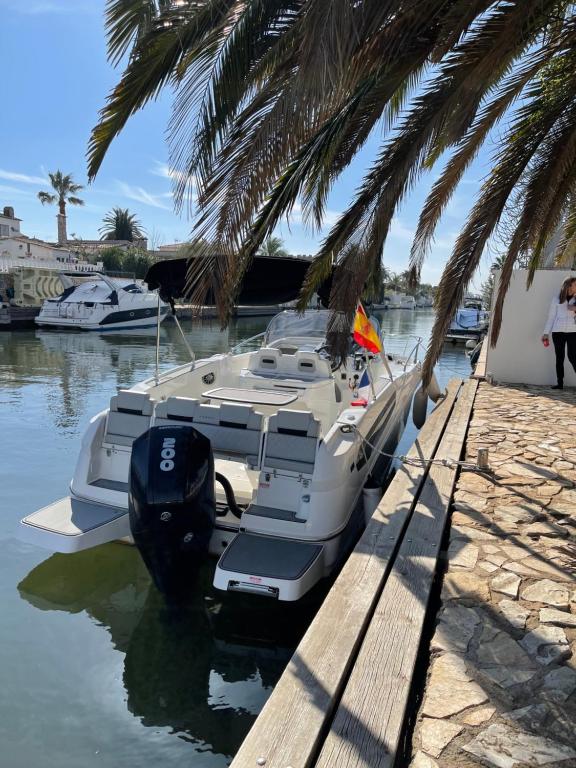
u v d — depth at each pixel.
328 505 4.04
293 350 7.18
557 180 4.71
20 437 8.61
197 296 3.09
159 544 3.65
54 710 3.14
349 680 2.34
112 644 3.75
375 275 4.48
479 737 2.08
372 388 5.38
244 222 2.79
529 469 5.19
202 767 2.78
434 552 3.49
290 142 2.58
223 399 5.22
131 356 18.34
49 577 4.57
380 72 3.32
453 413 7.29
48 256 45.56
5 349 19.38
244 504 4.58
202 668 3.54
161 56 2.92
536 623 2.80
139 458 3.68
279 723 2.10
